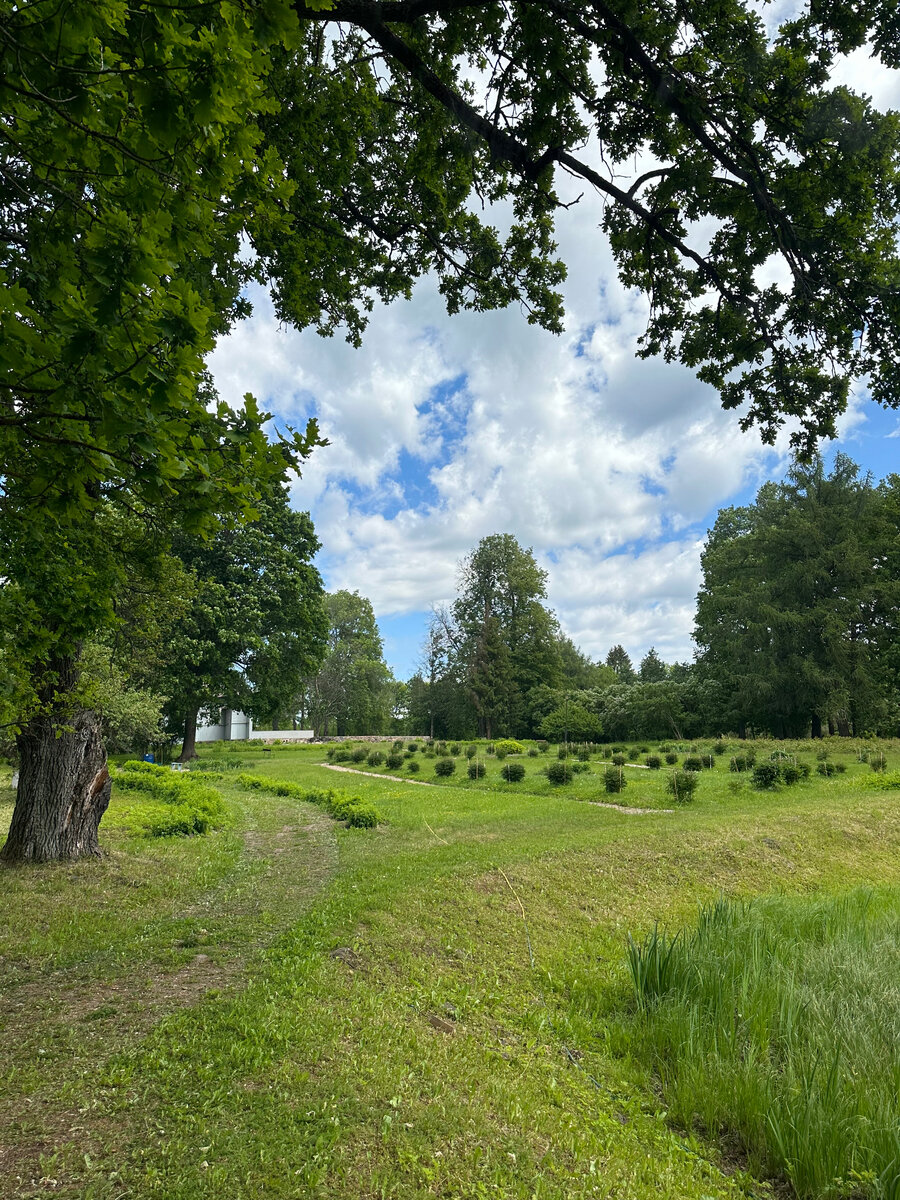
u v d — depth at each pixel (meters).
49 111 2.37
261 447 3.20
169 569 9.95
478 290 9.93
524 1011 6.25
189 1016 4.98
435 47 7.14
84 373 2.47
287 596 34.09
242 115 2.56
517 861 10.62
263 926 7.65
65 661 10.10
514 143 6.81
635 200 7.81
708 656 48.34
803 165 6.91
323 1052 4.48
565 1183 3.63
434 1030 5.36
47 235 2.84
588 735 46.47
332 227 8.54
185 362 2.42
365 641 76.81
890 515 40.25
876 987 6.25
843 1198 4.04
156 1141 3.42
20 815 10.08
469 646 60.28
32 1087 3.92
